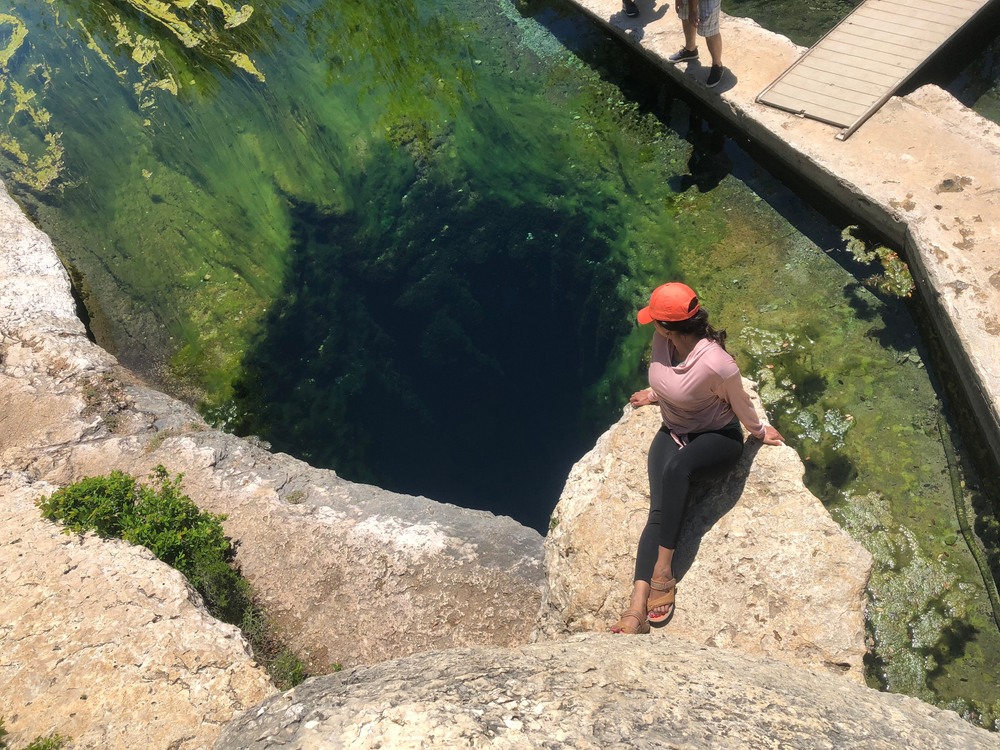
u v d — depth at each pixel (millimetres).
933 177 5363
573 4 8172
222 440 5098
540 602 4156
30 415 5141
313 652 4160
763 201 6188
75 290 6969
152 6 9203
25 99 8500
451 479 6422
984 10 6383
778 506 3293
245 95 8203
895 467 4633
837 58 6371
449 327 7168
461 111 7684
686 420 3064
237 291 6789
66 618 3637
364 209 7281
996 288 4699
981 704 3758
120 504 4383
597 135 7176
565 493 3992
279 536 4531
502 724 2195
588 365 6453
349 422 6473
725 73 6715
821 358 5223
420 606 4234
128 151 7898
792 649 3018
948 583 4156
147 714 3268
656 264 6195
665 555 3066
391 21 8797
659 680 2449
